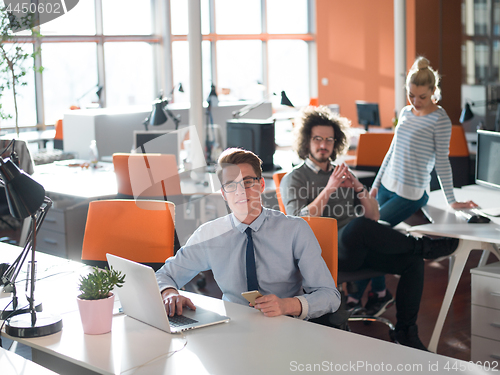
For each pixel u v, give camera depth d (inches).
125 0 365.4
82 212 146.2
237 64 417.7
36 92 331.6
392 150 130.5
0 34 166.9
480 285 94.5
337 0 412.5
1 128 281.4
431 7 357.4
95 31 355.6
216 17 404.5
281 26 433.1
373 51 396.8
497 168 116.6
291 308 64.7
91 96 355.9
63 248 144.5
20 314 62.6
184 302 65.6
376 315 125.9
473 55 352.8
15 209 56.6
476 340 96.1
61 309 65.9
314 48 445.4
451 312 130.3
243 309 65.6
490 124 345.4
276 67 434.0
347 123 109.6
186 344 55.2
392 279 158.2
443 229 103.3
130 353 53.2
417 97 122.0
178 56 385.7
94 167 181.3
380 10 389.4
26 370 49.8
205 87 401.1
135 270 58.2
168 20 375.9
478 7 346.3
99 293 58.6
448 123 121.9
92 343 55.9
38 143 265.6
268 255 70.1
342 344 54.7
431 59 362.6
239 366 50.0
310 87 451.2
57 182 154.0
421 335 116.7
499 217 112.4
